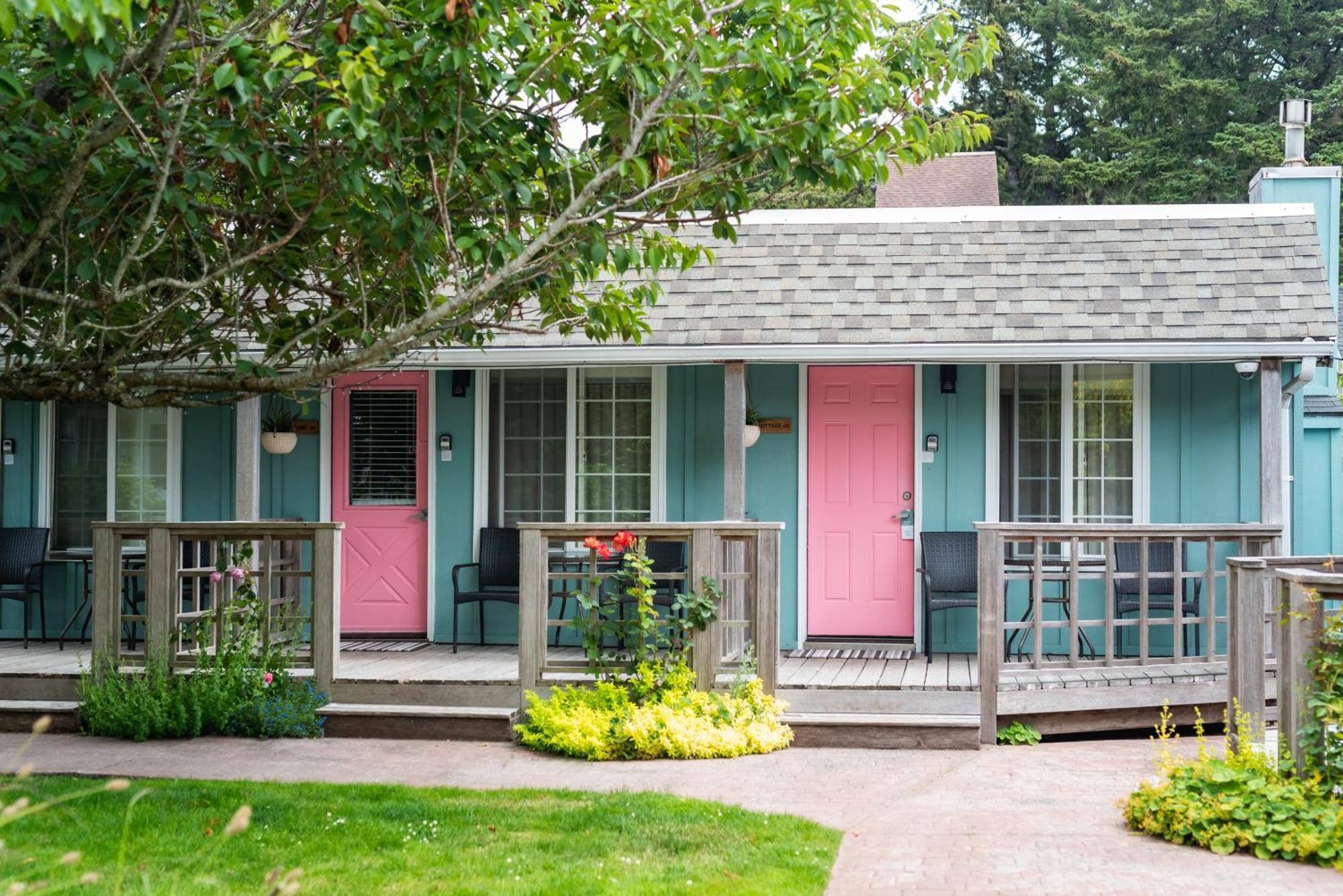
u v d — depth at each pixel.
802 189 7.02
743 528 9.07
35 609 11.78
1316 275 10.27
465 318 6.96
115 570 9.27
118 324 7.09
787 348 10.16
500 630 11.47
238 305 7.34
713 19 6.64
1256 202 12.75
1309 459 12.70
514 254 6.46
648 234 8.45
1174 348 9.83
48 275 6.63
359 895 5.19
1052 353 9.96
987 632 8.96
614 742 8.31
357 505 11.71
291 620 9.48
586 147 7.07
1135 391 10.91
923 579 10.59
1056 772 7.98
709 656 9.04
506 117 6.64
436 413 11.59
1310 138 27.47
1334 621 6.26
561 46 6.40
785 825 6.43
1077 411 10.98
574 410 11.52
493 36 6.41
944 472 11.08
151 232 6.90
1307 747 6.23
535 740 8.55
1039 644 9.23
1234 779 6.29
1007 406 11.08
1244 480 10.70
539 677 9.12
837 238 11.20
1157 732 9.59
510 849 5.92
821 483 11.27
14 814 3.62
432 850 5.88
